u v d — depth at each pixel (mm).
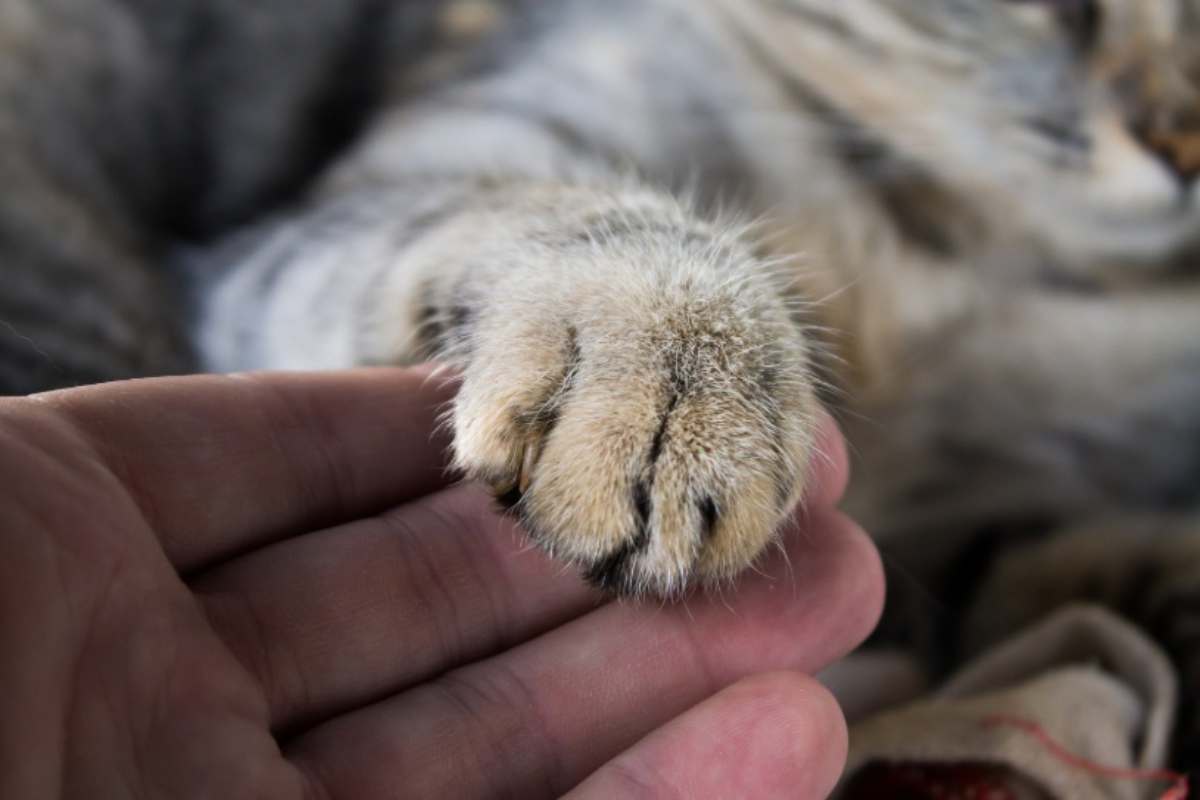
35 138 286
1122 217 288
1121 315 298
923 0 289
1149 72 280
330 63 325
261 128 319
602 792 179
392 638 194
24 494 169
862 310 295
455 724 189
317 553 195
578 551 181
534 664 193
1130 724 226
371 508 208
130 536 176
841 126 301
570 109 302
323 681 190
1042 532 298
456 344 206
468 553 199
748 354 189
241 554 195
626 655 194
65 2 295
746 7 302
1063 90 285
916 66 292
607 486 180
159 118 311
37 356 252
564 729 191
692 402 183
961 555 302
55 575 167
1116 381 301
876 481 294
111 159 302
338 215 278
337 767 183
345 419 206
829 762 184
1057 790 210
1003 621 280
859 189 301
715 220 223
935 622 284
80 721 165
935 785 216
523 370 188
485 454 185
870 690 257
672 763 181
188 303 283
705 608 196
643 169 291
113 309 272
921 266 301
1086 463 307
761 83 307
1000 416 303
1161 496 307
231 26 314
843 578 199
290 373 205
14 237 270
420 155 296
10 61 287
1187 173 281
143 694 170
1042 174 289
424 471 211
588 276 198
